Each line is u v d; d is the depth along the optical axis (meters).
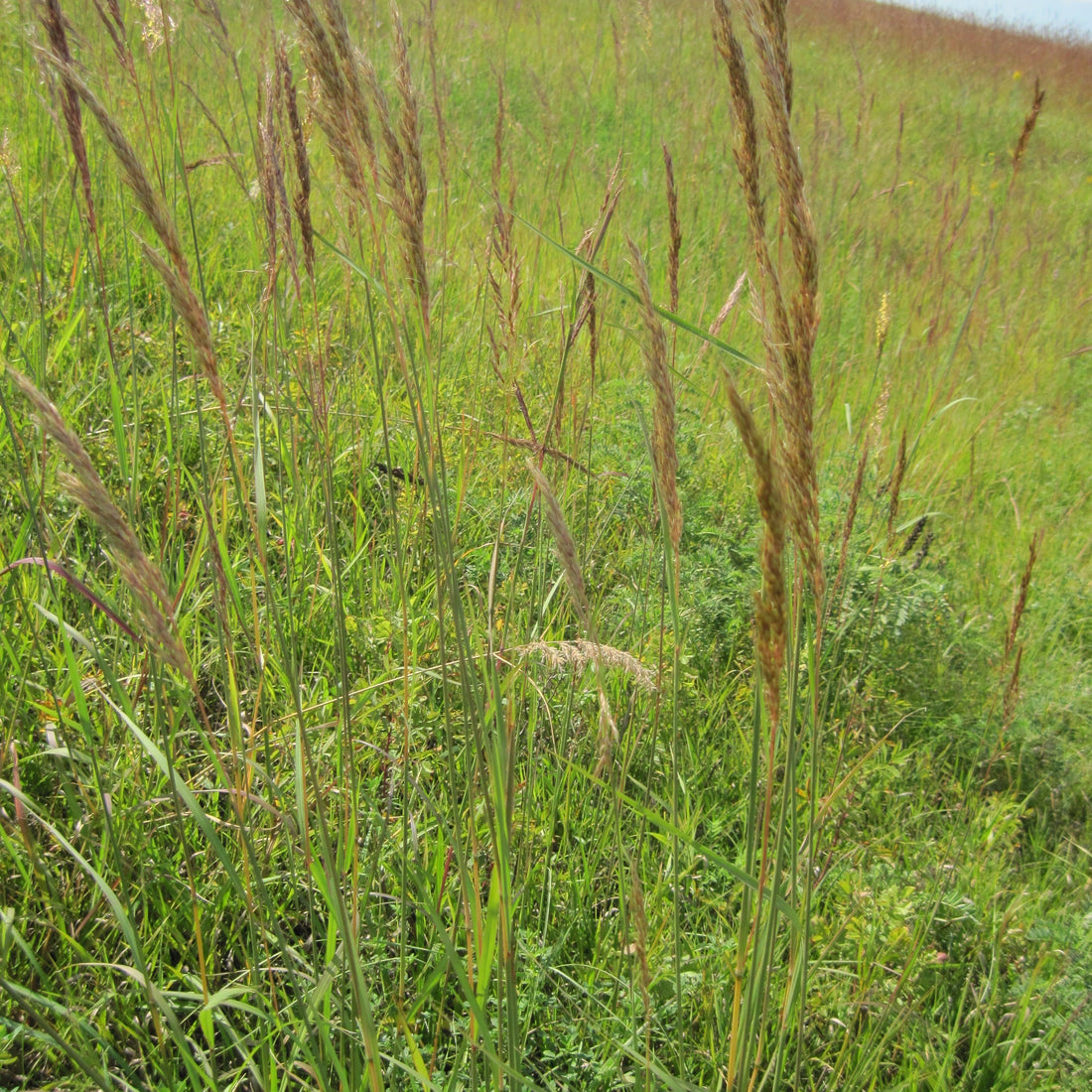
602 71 9.84
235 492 2.85
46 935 1.84
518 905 1.95
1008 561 4.35
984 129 12.46
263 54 2.88
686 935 2.17
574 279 3.10
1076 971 2.24
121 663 2.43
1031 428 5.84
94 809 2.04
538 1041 1.98
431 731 2.44
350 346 3.43
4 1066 1.71
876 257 6.57
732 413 1.13
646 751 2.54
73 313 3.29
